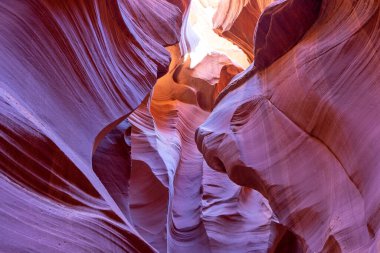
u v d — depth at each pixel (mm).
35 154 3672
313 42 7719
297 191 7043
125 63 7426
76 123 5062
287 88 8062
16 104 3697
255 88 9500
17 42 4277
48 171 3793
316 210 6449
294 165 7359
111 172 8305
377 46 5730
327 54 7016
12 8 4434
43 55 4738
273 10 8625
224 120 9844
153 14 10531
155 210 11336
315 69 7234
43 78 4613
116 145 8781
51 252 3145
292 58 8336
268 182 7699
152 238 10891
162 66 8914
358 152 5621
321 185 6605
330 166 6469
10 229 2887
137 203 11234
